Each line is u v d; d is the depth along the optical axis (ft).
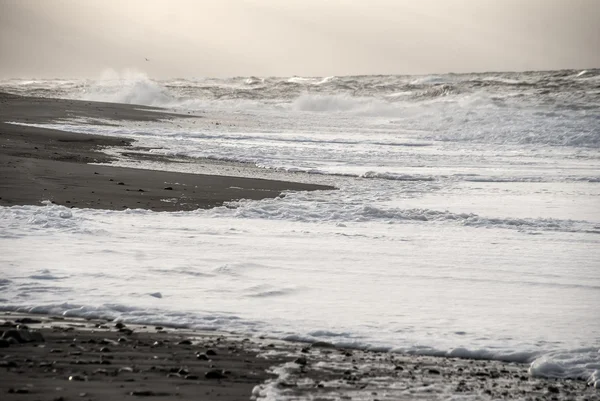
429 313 76.79
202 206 147.54
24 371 52.03
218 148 263.29
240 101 629.10
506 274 96.63
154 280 86.94
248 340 65.51
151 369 54.39
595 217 151.23
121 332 65.98
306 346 64.49
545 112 409.08
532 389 54.85
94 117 365.20
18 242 105.50
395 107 526.57
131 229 119.55
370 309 77.61
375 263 101.30
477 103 508.53
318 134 345.92
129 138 277.23
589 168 243.81
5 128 263.29
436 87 604.08
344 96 628.69
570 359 62.49
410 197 175.94
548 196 181.98
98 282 84.84
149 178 179.01
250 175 201.05
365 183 197.47
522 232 131.95
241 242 112.98
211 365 56.65
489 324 73.36
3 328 65.05
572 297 85.30
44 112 363.97
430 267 99.81
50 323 68.59
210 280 88.12
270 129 365.40
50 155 207.62
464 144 322.14
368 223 137.59
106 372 52.75
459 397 51.72
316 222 135.95
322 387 52.54
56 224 118.83
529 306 80.74
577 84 576.20
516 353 64.08
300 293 83.66
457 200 173.17
